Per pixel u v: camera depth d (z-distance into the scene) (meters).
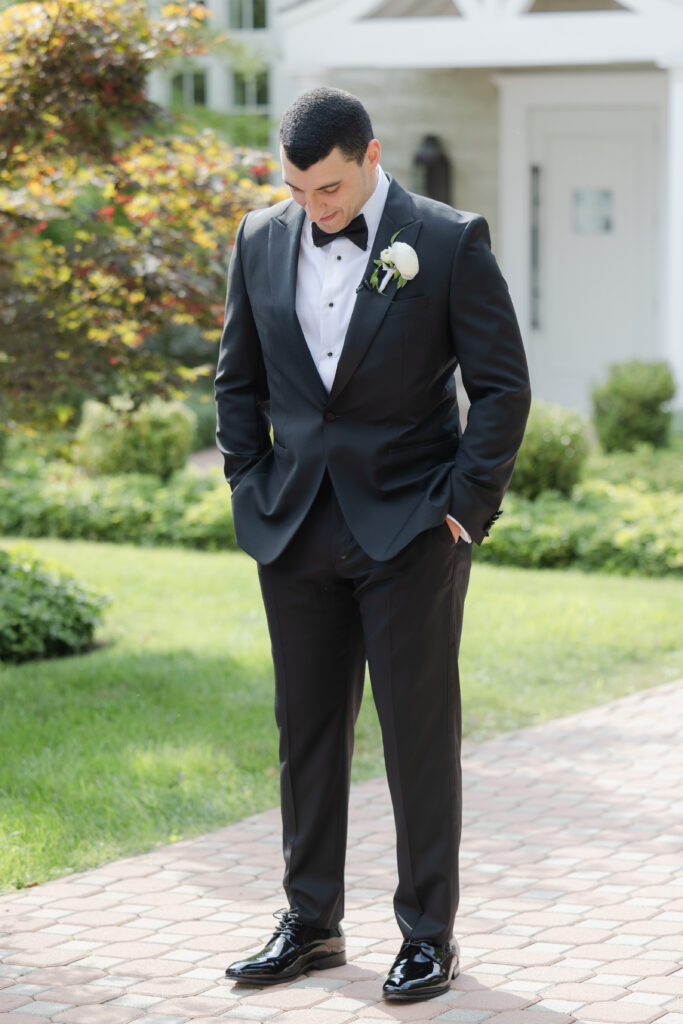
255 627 8.79
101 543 12.33
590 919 4.34
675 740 6.55
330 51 14.73
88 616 8.42
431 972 3.65
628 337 17.42
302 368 3.60
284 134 3.38
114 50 6.86
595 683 7.60
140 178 7.36
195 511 12.10
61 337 7.63
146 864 4.95
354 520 3.56
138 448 13.73
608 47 13.85
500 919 4.36
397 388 3.56
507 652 8.13
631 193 17.17
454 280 3.52
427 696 3.64
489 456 3.53
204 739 6.39
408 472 3.62
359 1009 3.62
